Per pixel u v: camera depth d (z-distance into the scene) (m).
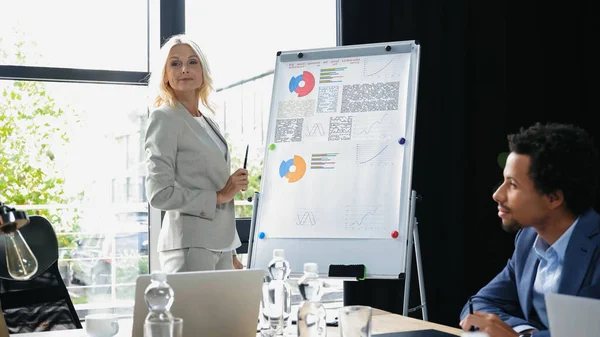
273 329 1.95
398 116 3.29
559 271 1.86
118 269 4.21
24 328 2.35
